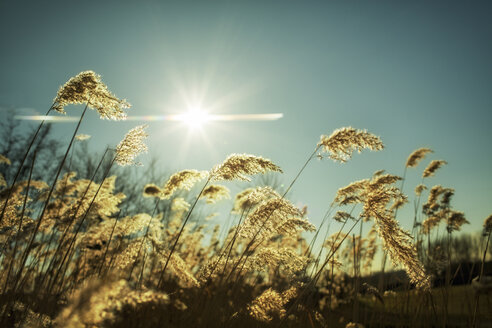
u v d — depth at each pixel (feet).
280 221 13.21
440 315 14.24
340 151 12.96
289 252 13.29
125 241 17.06
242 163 12.96
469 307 12.53
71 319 5.26
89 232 16.39
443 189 21.84
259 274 16.96
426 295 14.60
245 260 13.03
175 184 14.46
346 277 23.29
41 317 9.67
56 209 16.72
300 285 13.21
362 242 23.38
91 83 12.25
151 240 13.70
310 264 15.61
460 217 19.80
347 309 18.10
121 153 13.78
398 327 14.79
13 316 10.30
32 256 14.56
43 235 16.05
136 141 13.85
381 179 14.88
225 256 13.61
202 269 13.15
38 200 16.99
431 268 19.12
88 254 16.57
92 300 5.41
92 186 19.17
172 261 12.49
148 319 8.79
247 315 12.25
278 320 12.27
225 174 13.25
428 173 24.59
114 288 5.69
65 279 14.75
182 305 8.64
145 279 15.66
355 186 15.29
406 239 11.55
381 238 11.98
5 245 13.85
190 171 14.07
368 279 20.88
